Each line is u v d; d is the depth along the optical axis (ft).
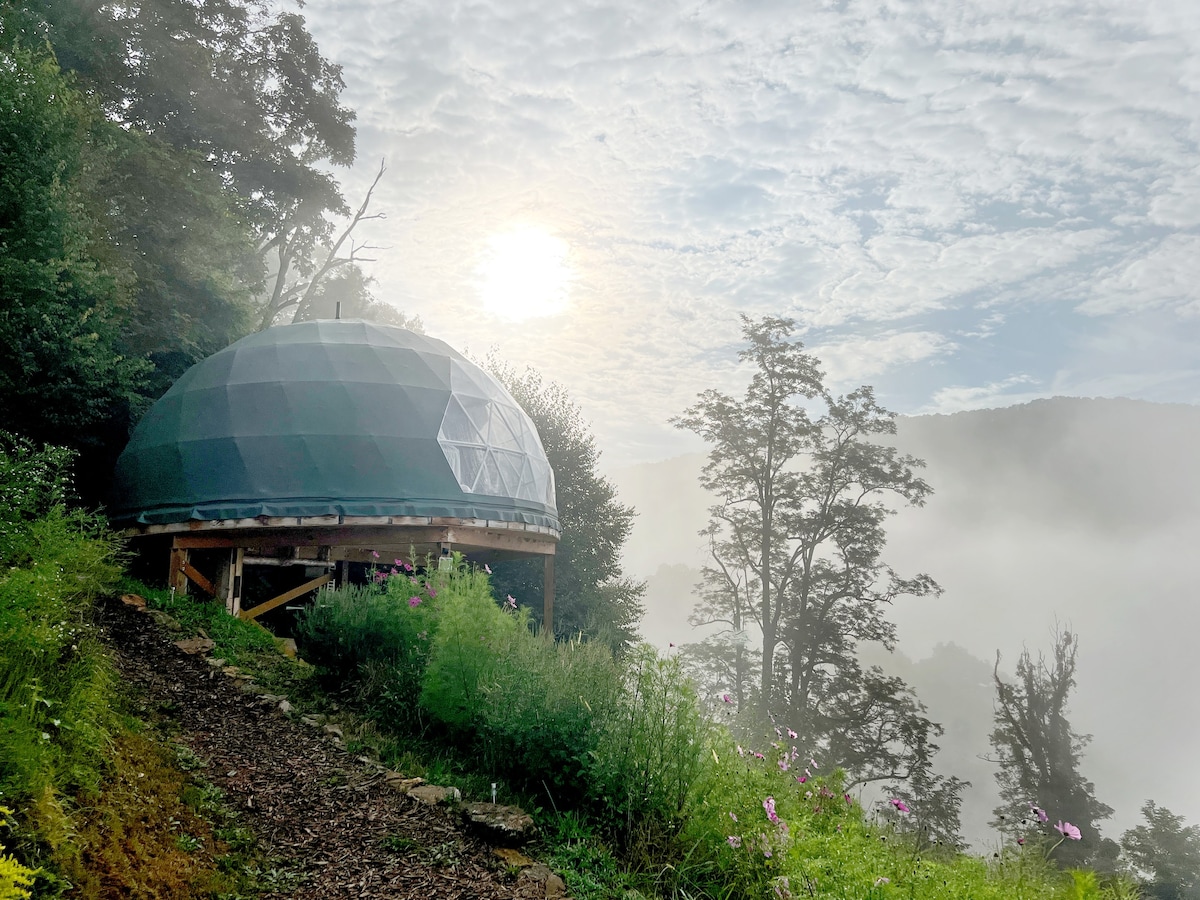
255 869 18.12
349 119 118.83
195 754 24.04
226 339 74.95
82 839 15.30
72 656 21.66
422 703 29.07
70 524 34.94
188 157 73.15
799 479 118.11
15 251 40.75
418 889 18.31
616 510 90.02
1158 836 122.83
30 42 62.44
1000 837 20.92
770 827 20.17
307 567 57.06
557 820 23.08
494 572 77.56
